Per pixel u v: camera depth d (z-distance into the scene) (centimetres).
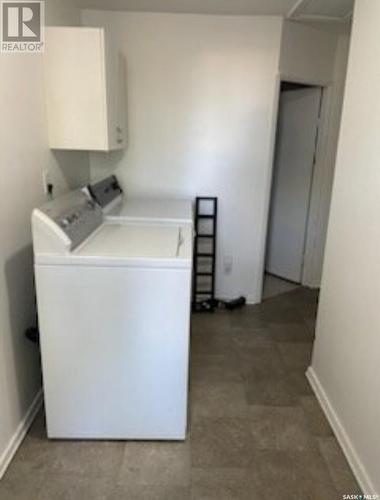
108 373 183
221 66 313
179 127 327
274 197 435
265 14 300
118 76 269
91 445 190
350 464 180
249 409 219
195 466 179
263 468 179
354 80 194
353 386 183
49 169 232
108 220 244
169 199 332
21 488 166
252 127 327
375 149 168
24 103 195
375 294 163
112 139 248
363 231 177
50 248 168
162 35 307
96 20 302
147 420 190
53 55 220
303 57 333
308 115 386
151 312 175
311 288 410
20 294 194
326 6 280
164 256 172
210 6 284
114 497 163
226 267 361
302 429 204
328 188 388
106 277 170
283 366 263
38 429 199
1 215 172
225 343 292
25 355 201
